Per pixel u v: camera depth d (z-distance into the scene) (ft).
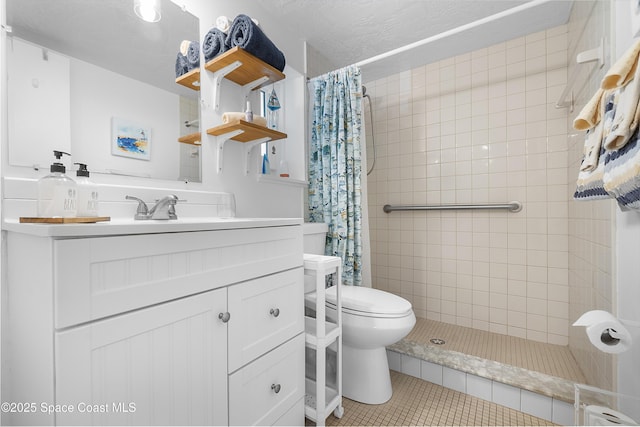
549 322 5.91
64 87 2.86
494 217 6.51
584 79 4.67
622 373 3.18
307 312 5.24
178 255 2.39
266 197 5.24
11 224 2.12
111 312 1.98
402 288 7.67
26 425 2.11
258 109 5.14
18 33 2.61
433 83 7.27
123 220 3.06
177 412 2.35
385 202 7.96
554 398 4.13
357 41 6.45
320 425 3.75
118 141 3.25
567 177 5.79
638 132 1.98
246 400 2.94
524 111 6.23
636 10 2.97
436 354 5.35
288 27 5.91
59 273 1.75
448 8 5.42
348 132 5.89
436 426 4.09
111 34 3.22
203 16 4.23
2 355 2.35
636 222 3.16
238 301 2.89
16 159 2.55
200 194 4.00
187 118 3.96
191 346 2.46
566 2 5.24
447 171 7.07
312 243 5.42
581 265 4.93
